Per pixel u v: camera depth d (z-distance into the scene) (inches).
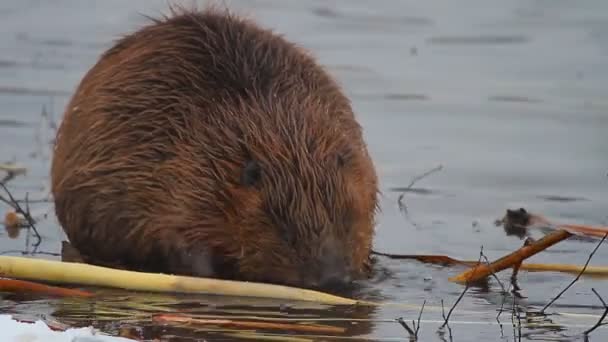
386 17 1094.4
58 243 548.1
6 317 399.5
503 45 1003.3
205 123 493.7
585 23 1073.5
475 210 621.0
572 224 588.4
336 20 1072.2
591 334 426.6
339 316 446.9
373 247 555.2
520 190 653.9
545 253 546.0
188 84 507.2
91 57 919.0
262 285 466.9
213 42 520.7
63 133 535.5
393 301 470.9
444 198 642.8
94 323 423.8
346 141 500.1
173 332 416.2
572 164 706.8
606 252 548.4
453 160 709.9
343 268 466.3
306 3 1131.3
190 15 540.1
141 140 501.0
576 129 782.5
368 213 500.1
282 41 543.2
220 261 489.4
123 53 537.6
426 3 1149.7
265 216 473.1
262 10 1089.4
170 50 517.7
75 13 1061.1
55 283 474.9
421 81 892.0
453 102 839.7
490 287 496.1
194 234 487.2
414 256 535.2
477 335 424.8
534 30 1051.9
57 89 830.5
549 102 843.4
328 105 513.0
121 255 511.8
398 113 812.0
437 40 1018.1
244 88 505.0
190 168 488.1
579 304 469.4
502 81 898.7
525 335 425.1
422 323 439.2
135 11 1062.4
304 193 470.3
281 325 424.8
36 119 759.1
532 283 501.0
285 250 470.0
